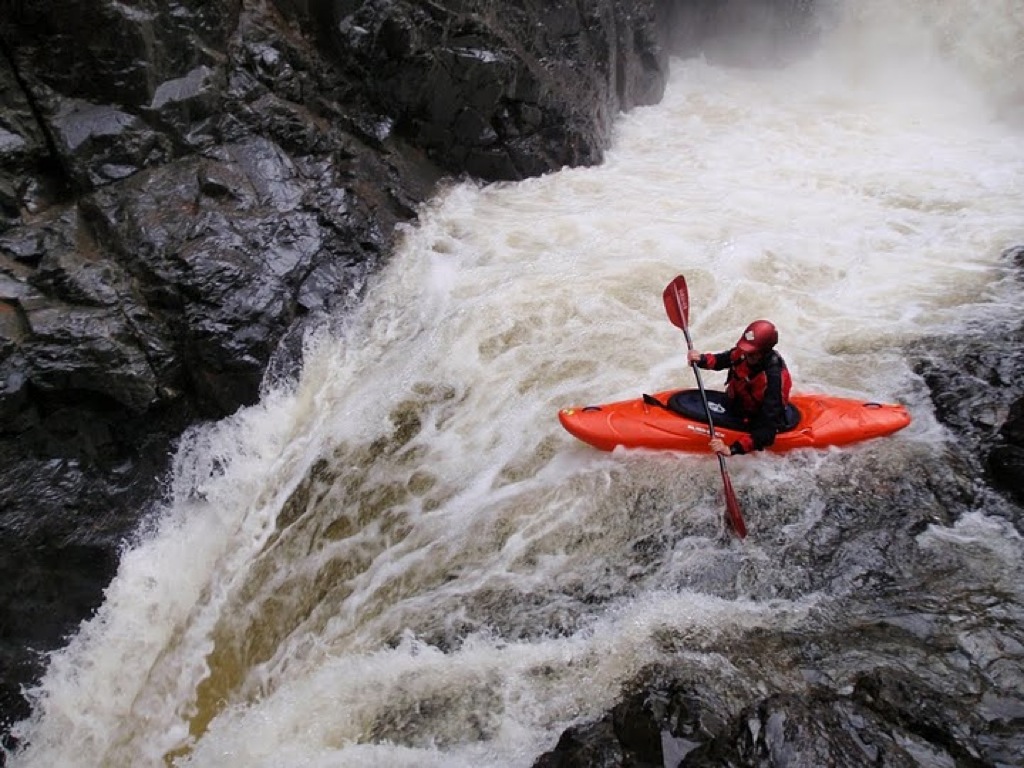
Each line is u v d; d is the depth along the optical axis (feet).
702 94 45.24
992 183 31.68
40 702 17.15
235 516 19.70
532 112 30.78
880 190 31.58
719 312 23.53
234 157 23.62
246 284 21.36
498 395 20.92
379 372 22.07
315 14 26.89
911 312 23.25
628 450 18.75
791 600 15.33
